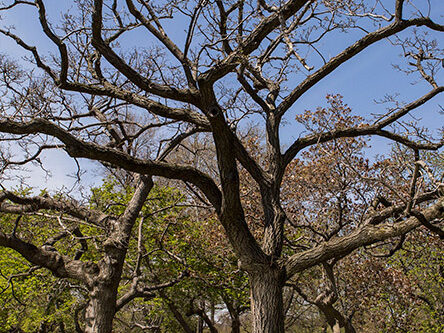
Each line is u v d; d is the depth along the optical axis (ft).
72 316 48.19
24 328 46.42
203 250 46.83
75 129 27.48
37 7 22.04
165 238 44.73
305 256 21.58
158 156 32.89
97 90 24.94
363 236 21.22
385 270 44.83
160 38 26.09
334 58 25.39
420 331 48.98
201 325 67.21
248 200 41.98
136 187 33.81
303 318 77.87
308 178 40.27
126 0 24.79
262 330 20.17
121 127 33.35
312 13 25.90
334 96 39.11
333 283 38.58
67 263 28.73
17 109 24.98
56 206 31.60
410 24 24.23
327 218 39.70
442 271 47.67
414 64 27.81
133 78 22.47
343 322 41.42
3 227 40.52
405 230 20.68
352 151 37.45
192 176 21.91
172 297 49.52
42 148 26.07
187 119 24.61
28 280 40.45
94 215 33.91
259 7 25.70
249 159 25.07
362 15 24.06
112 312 28.63
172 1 23.12
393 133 27.17
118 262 29.48
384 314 48.93
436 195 25.21
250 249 21.15
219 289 46.68
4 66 27.20
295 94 26.73
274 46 28.45
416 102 26.73
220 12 25.22
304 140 27.20
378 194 28.07
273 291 20.86
